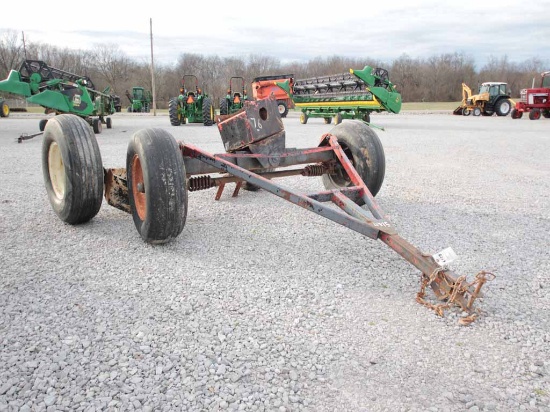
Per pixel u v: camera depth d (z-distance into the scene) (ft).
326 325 8.88
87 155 13.76
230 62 235.40
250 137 15.58
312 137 46.78
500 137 47.88
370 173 16.30
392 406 6.76
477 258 12.42
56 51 240.73
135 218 13.26
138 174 13.05
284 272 11.33
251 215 16.43
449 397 6.95
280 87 72.13
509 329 8.81
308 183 22.35
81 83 46.37
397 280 10.94
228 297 9.95
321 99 66.90
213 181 14.97
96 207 14.40
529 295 10.24
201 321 8.96
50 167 15.21
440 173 25.64
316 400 6.87
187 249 12.84
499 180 23.67
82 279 10.78
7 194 19.42
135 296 9.95
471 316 9.02
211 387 7.09
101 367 7.49
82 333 8.46
